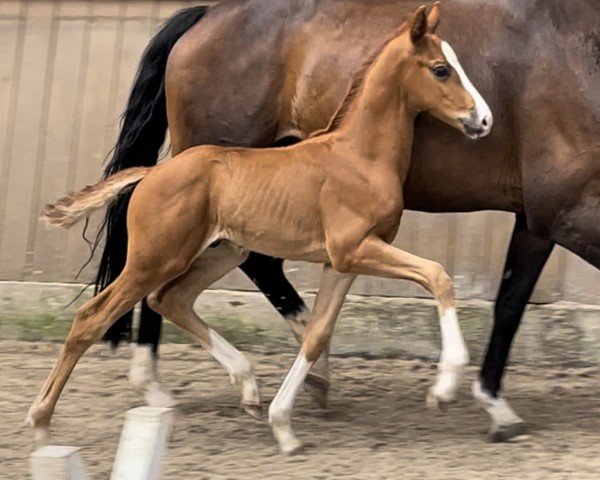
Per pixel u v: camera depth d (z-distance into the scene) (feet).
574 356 39.19
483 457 28.99
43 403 29.19
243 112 32.35
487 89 30.25
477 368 39.37
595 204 29.55
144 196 29.12
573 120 29.43
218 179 29.17
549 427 32.04
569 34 29.81
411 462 28.55
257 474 27.66
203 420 32.81
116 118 43.11
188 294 31.22
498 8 30.53
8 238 43.32
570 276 39.68
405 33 29.27
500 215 40.34
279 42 32.04
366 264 28.71
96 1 43.78
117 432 31.45
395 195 28.99
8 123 43.80
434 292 27.96
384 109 29.22
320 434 31.35
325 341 29.55
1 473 27.68
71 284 42.52
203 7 34.37
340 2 31.83
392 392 36.27
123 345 41.88
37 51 43.96
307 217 28.99
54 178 43.24
